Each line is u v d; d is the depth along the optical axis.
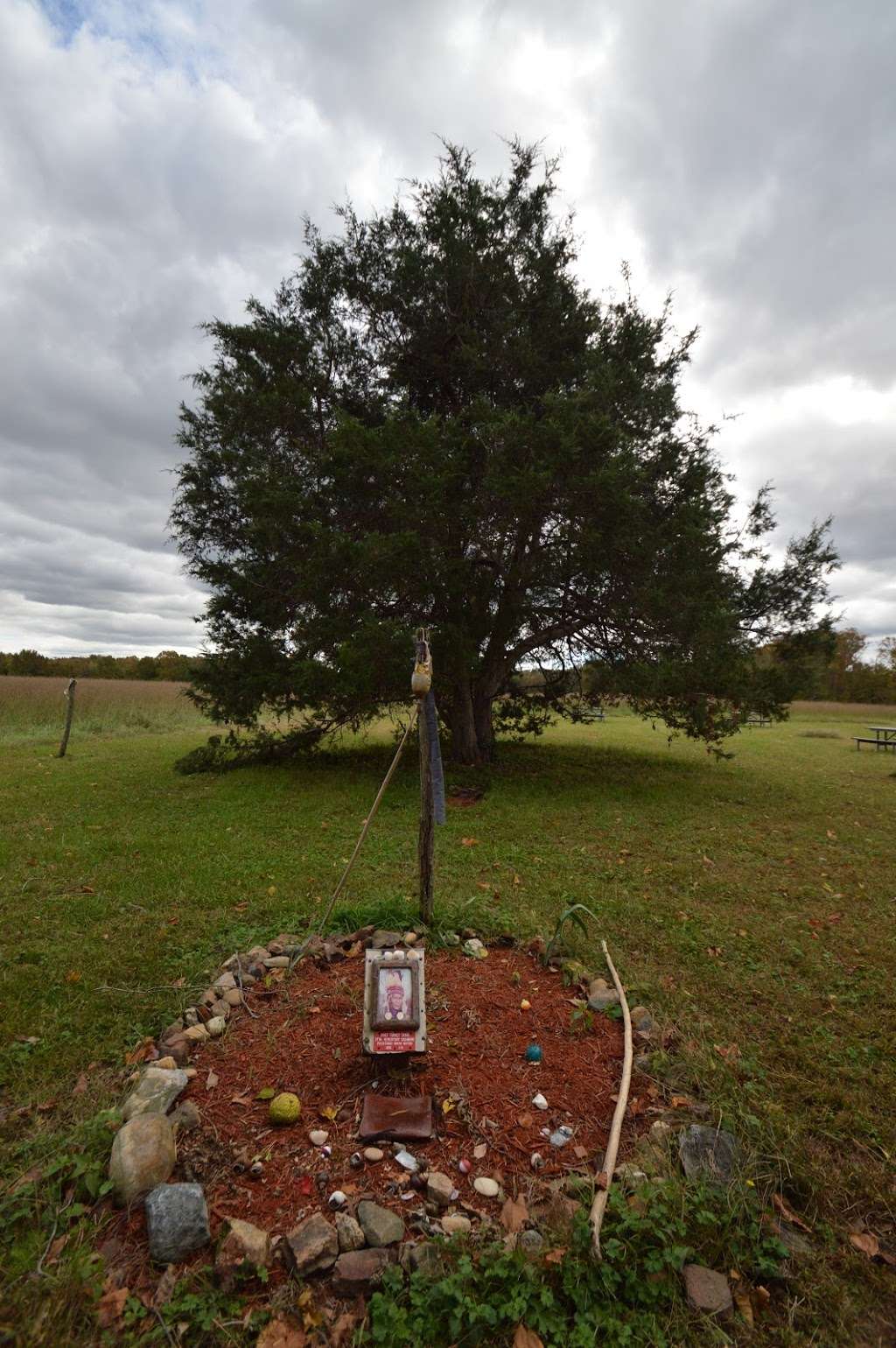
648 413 10.48
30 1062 3.07
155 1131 2.41
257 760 12.01
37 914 4.84
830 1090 2.99
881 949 4.60
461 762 11.97
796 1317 1.95
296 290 11.40
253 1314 1.88
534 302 10.84
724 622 9.52
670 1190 2.27
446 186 10.91
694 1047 3.23
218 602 10.93
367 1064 2.94
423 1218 2.18
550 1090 2.85
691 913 5.20
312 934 4.26
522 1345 1.82
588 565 9.51
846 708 41.62
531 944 4.32
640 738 19.27
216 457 10.77
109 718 19.94
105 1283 1.96
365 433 8.93
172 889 5.38
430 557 9.40
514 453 9.01
